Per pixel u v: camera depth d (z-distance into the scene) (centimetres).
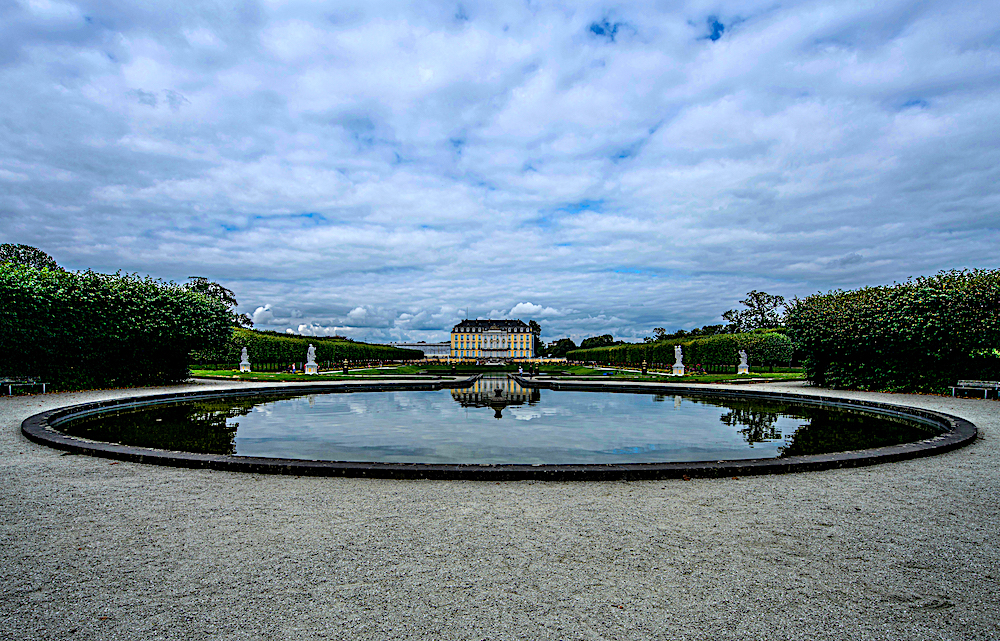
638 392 1978
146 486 549
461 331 13712
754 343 3578
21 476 589
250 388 1795
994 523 443
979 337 1589
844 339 1888
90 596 308
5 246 4300
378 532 415
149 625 277
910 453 696
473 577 335
